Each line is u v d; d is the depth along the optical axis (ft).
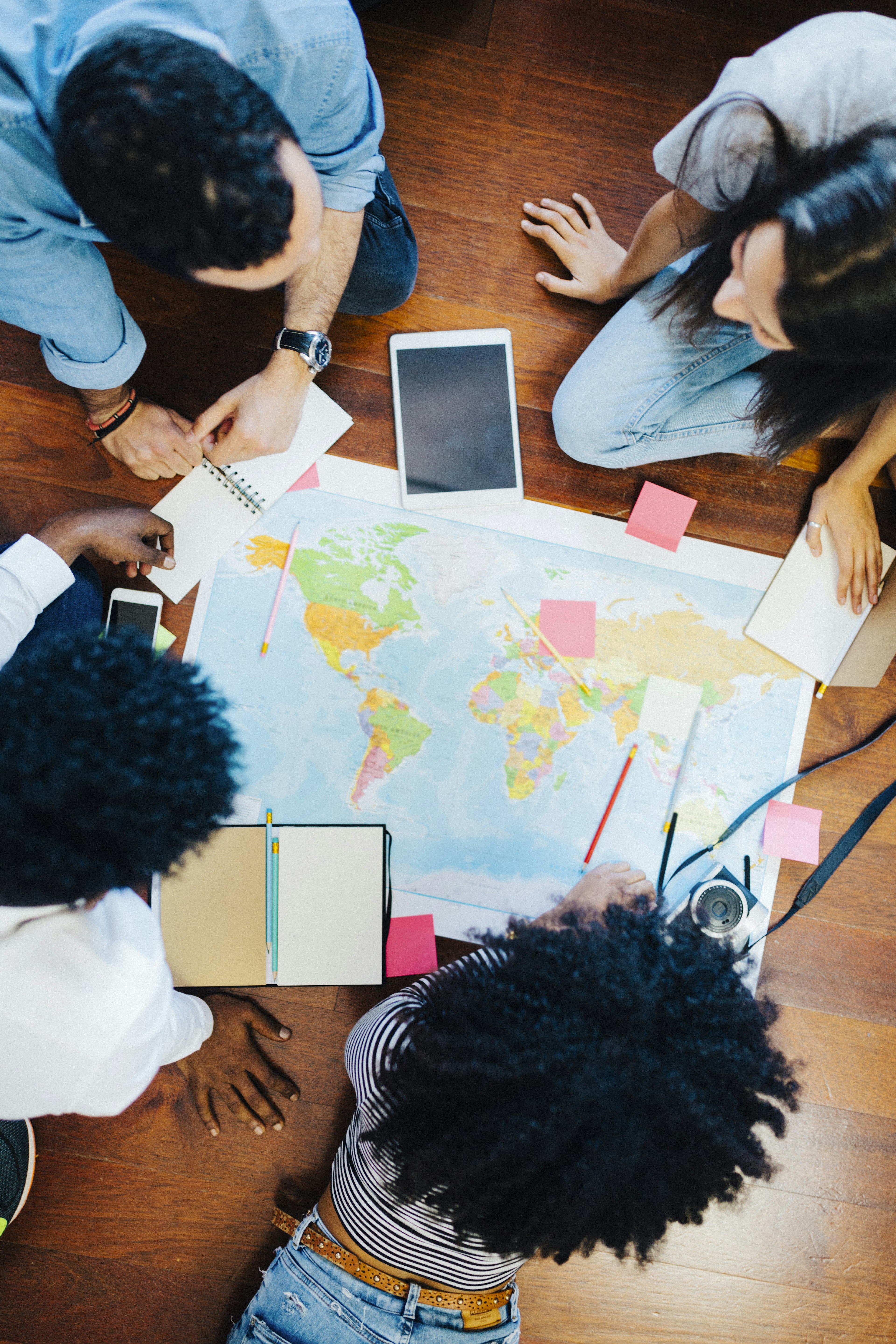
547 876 4.01
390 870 3.96
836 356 2.67
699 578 4.14
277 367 3.68
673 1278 4.14
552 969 2.47
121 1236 4.01
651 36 4.30
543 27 4.25
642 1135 2.35
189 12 2.49
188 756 2.32
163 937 3.72
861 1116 4.18
